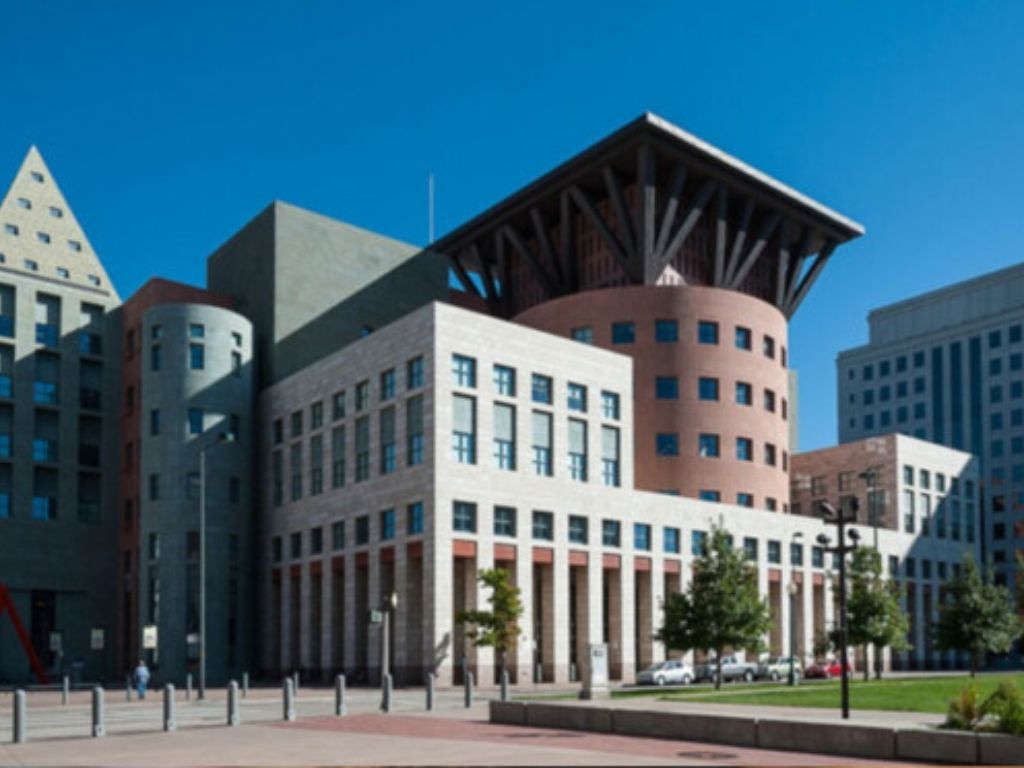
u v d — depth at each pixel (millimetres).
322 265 85500
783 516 84188
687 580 75062
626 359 74500
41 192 86250
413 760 18797
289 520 75438
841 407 170750
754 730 21641
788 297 98750
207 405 75000
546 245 91438
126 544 81625
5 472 78188
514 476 65500
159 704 42750
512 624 58156
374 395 67812
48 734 27328
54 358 82375
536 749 20844
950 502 103062
